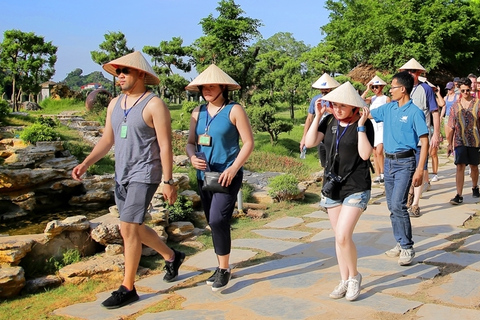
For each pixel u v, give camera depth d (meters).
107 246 5.21
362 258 5.00
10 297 4.36
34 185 7.34
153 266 5.13
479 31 28.48
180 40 28.02
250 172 10.83
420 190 6.70
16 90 23.78
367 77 28.78
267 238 6.00
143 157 3.96
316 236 5.99
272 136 14.58
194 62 28.00
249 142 4.16
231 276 4.65
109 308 3.98
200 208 7.35
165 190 4.02
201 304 3.99
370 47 28.97
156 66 27.20
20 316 3.95
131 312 3.91
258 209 7.62
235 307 3.88
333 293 3.93
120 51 26.22
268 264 4.98
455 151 7.34
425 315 3.55
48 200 7.47
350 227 3.76
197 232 6.32
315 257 5.12
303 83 23.67
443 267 4.62
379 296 3.94
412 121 4.82
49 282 4.60
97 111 18.73
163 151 3.96
